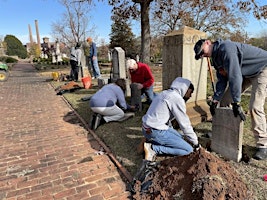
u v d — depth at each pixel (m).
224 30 20.77
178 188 2.21
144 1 15.41
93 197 2.45
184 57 4.02
